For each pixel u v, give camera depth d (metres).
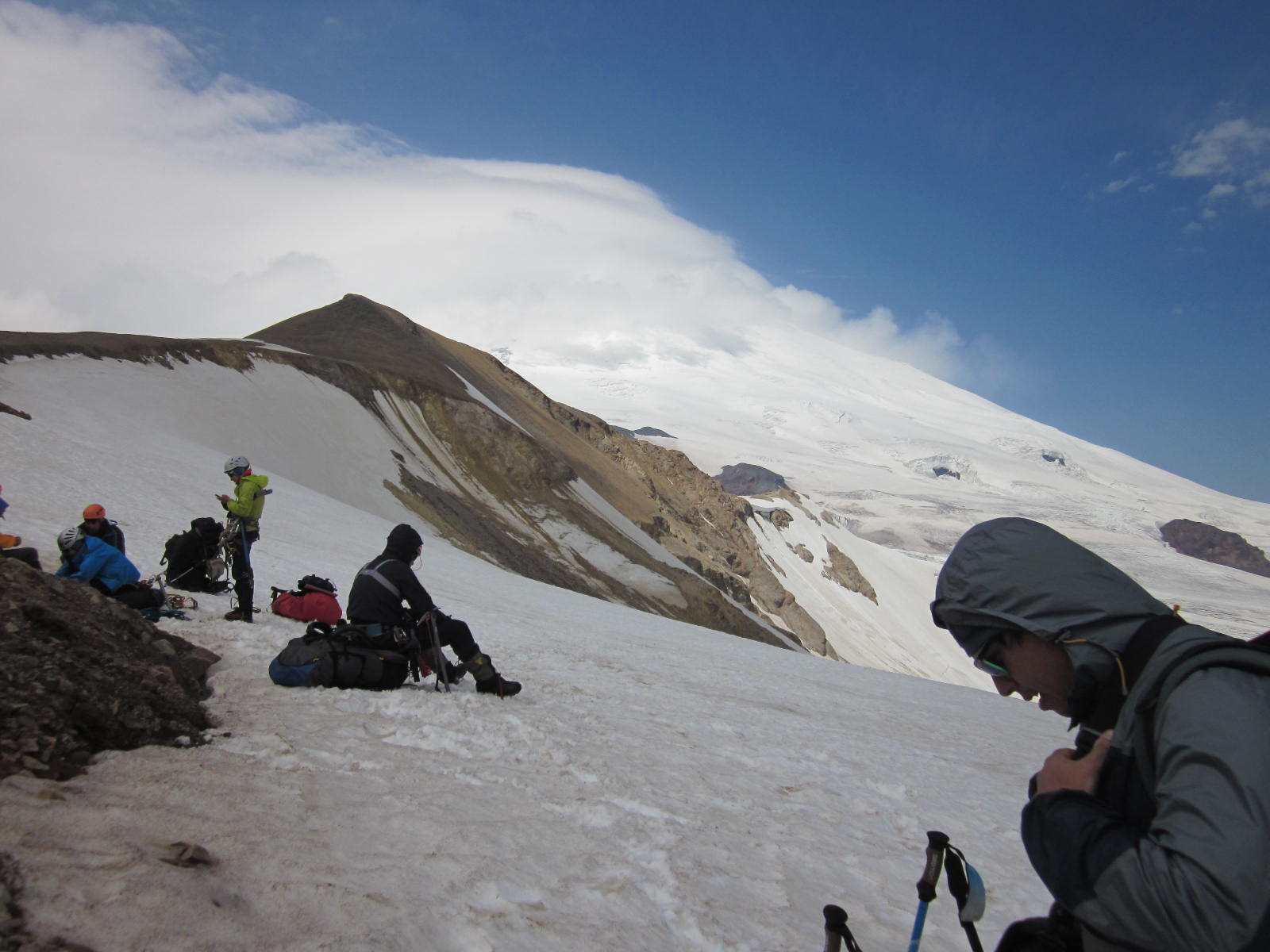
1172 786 1.61
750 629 81.62
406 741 5.11
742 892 3.74
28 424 25.38
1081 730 1.92
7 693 3.48
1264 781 1.51
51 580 4.77
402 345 109.38
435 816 3.76
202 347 68.50
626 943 2.94
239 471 8.76
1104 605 1.83
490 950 2.63
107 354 58.22
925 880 2.16
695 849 4.12
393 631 6.57
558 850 3.67
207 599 9.85
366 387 82.44
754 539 142.38
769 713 10.61
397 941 2.54
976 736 13.04
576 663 11.80
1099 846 1.63
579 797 4.57
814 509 189.25
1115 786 1.80
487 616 16.95
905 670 138.38
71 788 3.06
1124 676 1.81
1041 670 1.94
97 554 7.45
